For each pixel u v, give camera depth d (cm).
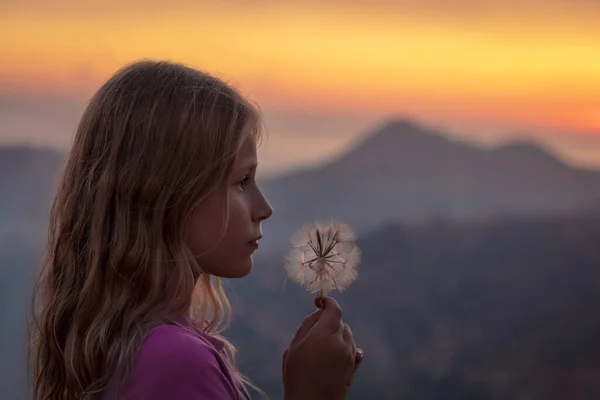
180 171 96
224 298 127
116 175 97
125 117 99
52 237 107
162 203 95
